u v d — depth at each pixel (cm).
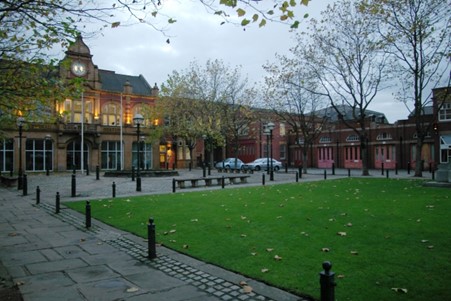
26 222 1052
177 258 654
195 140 4241
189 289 505
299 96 3353
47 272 592
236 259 628
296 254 641
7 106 878
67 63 847
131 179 2622
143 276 566
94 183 2330
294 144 5406
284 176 3036
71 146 3941
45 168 3744
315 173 3481
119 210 1205
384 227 830
